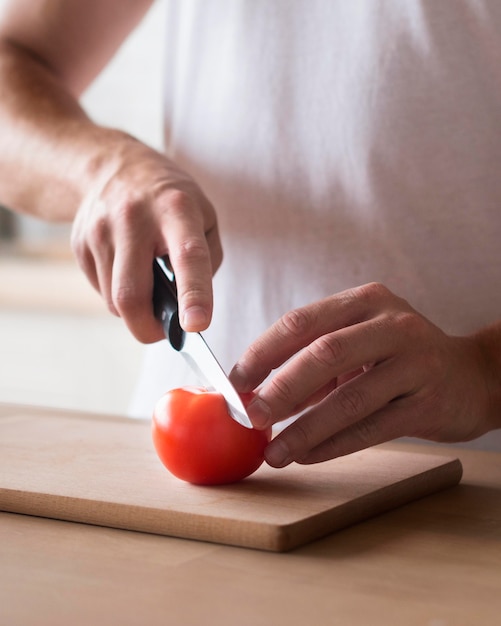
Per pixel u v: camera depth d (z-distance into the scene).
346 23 1.12
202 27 1.24
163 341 1.28
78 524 0.74
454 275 1.10
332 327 0.81
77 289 2.58
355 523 0.75
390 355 0.80
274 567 0.64
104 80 2.67
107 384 2.60
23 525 0.73
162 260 0.95
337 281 1.15
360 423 0.81
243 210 1.20
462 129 1.08
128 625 0.53
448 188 1.09
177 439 0.78
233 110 1.21
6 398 2.70
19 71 1.25
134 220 0.94
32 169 1.15
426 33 1.08
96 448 0.94
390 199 1.11
